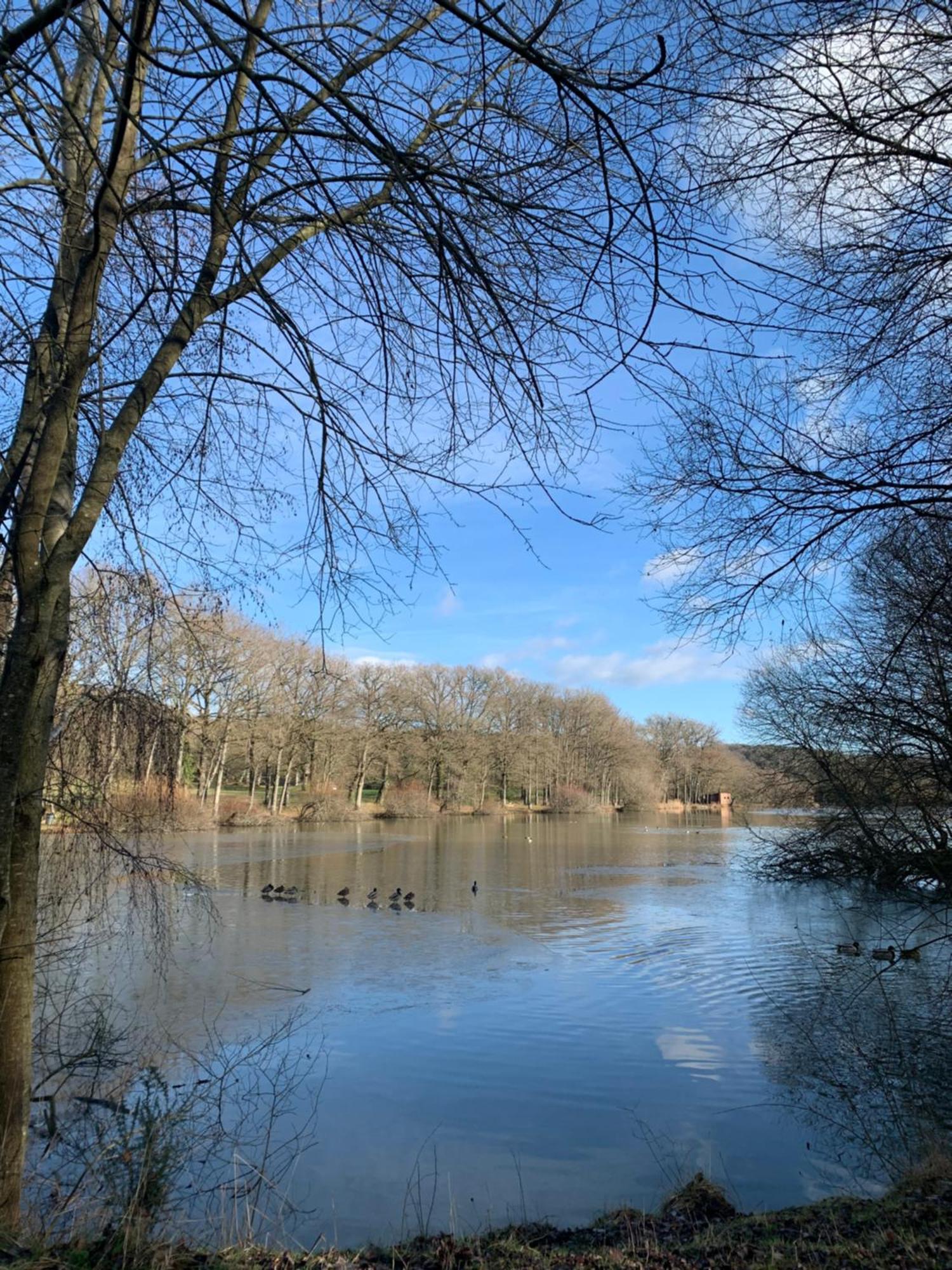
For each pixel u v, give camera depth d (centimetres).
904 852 1292
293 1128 859
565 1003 1394
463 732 8156
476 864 3766
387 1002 1381
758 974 1605
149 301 468
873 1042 1159
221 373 508
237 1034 1162
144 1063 805
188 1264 464
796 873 1936
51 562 448
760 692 1794
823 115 443
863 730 1250
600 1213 699
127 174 441
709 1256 529
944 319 519
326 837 5175
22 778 462
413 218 414
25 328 464
